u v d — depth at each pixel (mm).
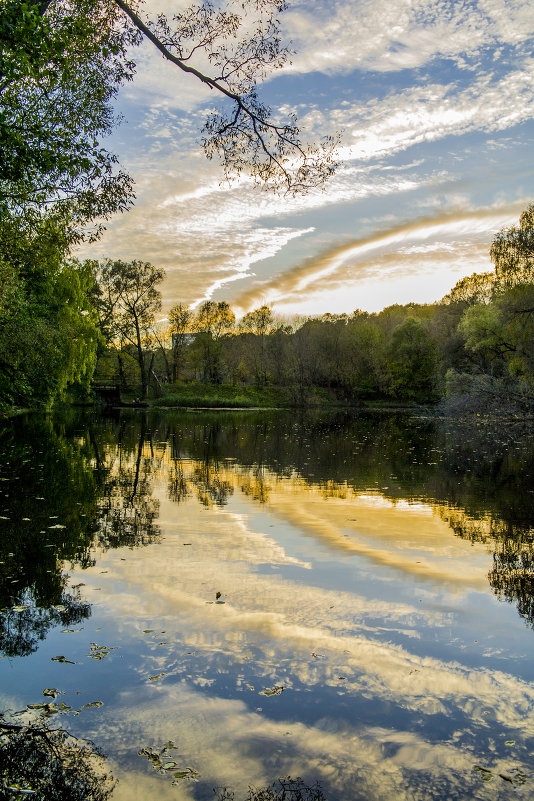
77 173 11250
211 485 13445
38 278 26375
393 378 67938
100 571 6871
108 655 4742
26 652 4781
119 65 10789
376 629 5344
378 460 18859
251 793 3158
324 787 3225
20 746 3564
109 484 13117
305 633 5211
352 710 3994
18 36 7012
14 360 22797
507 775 3348
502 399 35156
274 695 4164
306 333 80562
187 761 3438
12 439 21859
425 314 89375
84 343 33094
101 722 3818
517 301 34312
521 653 4898
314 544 8289
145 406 60969
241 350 82000
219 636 5121
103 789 3168
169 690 4219
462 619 5605
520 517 10242
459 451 21781
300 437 28406
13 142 8547
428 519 10047
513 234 32938
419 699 4145
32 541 8141
